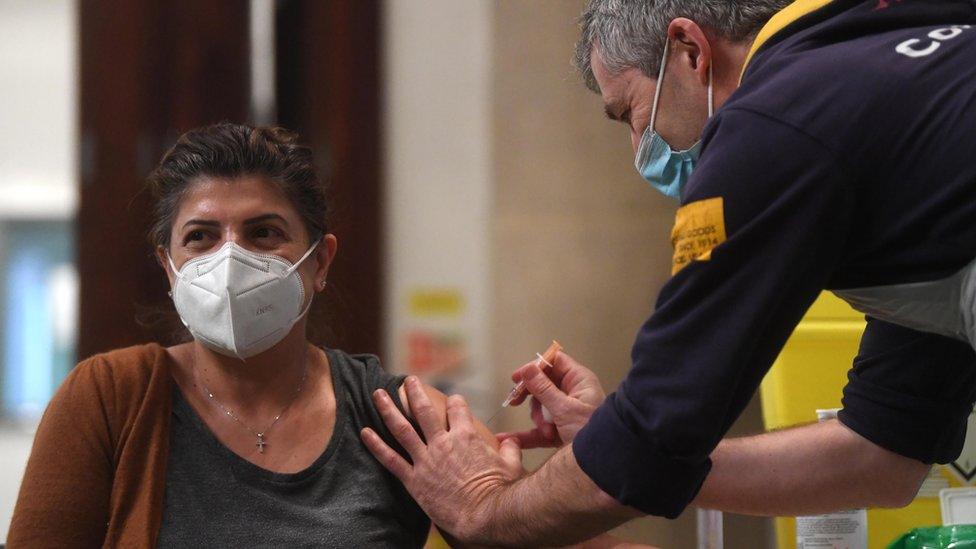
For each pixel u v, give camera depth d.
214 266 2.46
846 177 1.80
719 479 2.64
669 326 1.89
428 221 4.92
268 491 2.47
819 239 1.82
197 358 2.63
